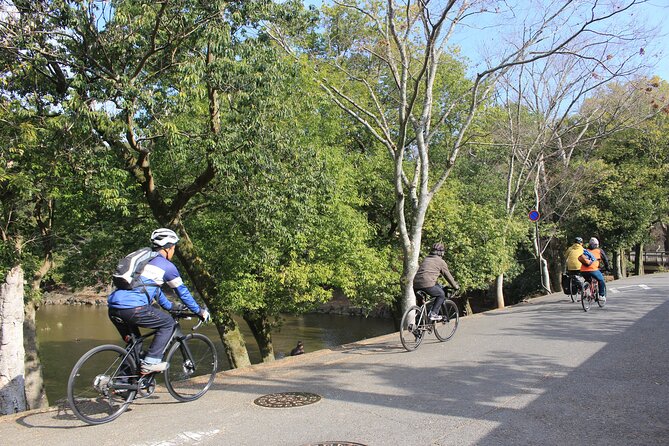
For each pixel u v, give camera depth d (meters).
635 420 4.88
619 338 8.97
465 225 19.42
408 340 8.84
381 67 19.55
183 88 10.23
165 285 6.20
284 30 13.52
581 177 25.31
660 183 29.95
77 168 9.74
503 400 5.64
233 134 10.17
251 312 15.62
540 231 24.86
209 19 9.62
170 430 5.00
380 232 20.30
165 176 13.68
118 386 5.37
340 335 32.00
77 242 16.12
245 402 5.92
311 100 13.24
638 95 18.95
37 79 9.84
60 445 4.67
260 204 10.95
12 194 10.73
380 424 4.98
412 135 20.23
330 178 12.95
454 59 21.41
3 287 11.12
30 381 15.02
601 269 13.85
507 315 12.99
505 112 22.78
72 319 37.97
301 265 14.19
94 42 9.54
